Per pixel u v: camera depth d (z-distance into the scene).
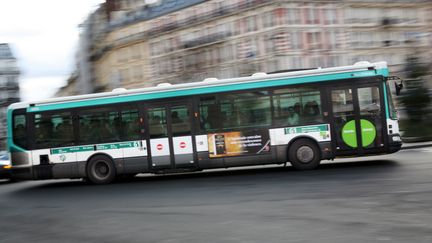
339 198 11.28
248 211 10.59
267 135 17.66
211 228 9.14
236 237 8.30
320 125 17.48
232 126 17.83
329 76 17.58
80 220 11.08
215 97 17.97
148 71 80.00
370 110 17.38
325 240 7.72
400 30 69.19
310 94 17.59
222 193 13.59
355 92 17.44
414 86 31.75
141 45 80.88
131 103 18.39
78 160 18.59
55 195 16.56
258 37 65.06
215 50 70.94
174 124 18.12
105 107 18.55
